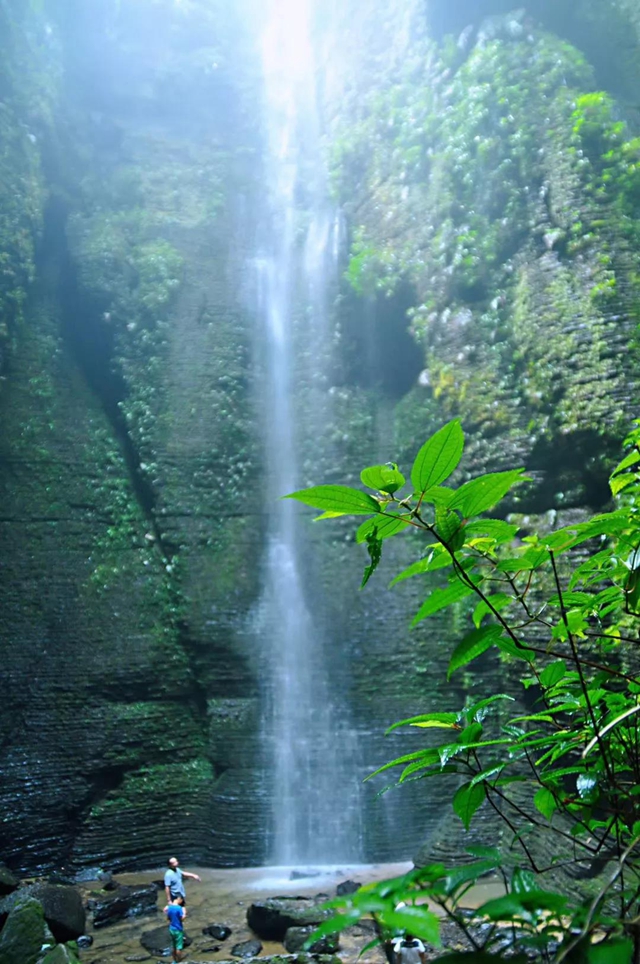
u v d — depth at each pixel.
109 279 18.75
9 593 15.35
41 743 14.53
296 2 23.61
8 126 17.83
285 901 10.52
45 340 18.06
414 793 14.66
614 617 10.11
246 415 19.00
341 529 17.66
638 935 0.97
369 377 19.16
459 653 1.67
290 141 22.34
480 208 16.58
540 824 1.69
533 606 12.88
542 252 15.23
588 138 15.10
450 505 1.51
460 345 16.47
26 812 13.81
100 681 15.48
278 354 19.89
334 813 14.88
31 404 17.22
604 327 13.60
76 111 20.69
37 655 15.15
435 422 17.17
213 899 11.99
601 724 1.74
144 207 20.19
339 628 16.67
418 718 1.85
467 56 18.17
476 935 7.74
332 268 19.81
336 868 13.91
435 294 17.12
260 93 22.89
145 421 17.94
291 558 17.83
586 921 0.98
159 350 18.66
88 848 13.92
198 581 17.03
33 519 16.19
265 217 21.50
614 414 13.01
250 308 20.03
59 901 10.12
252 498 18.23
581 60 16.39
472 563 1.74
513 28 17.27
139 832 14.45
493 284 16.14
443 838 12.88
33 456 16.72
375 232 19.25
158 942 9.98
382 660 16.08
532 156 15.77
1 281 16.75
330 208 20.59
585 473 13.73
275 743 15.62
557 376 14.05
